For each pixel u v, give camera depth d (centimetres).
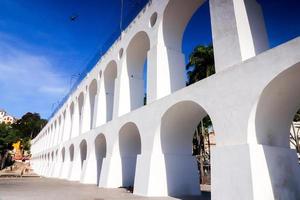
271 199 523
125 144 1239
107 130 1315
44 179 2016
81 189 1111
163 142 893
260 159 540
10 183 1518
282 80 532
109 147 1252
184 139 934
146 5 1152
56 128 3056
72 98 2386
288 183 567
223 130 614
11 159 5288
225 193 560
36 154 4719
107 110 1599
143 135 948
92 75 1852
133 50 1302
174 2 970
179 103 795
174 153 903
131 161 1235
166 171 869
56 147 2681
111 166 1185
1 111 10488
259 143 562
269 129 593
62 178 2092
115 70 1600
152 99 947
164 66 974
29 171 4175
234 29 660
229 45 664
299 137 1775
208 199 775
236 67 614
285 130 629
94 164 1521
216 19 721
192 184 900
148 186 834
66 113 2552
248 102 568
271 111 585
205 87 697
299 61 485
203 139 1856
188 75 1812
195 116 902
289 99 584
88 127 1878
